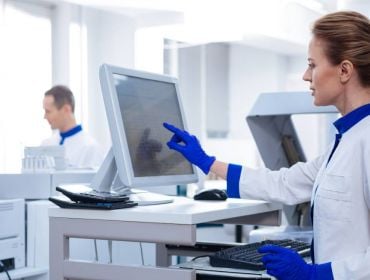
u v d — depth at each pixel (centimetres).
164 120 176
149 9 399
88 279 150
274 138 236
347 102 144
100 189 161
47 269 217
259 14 409
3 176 220
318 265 134
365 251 136
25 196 226
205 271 141
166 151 175
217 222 185
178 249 194
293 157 239
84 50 496
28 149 267
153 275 141
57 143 401
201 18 390
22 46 464
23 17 464
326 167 146
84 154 391
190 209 147
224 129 701
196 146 170
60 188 156
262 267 139
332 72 140
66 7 487
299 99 217
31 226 221
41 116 480
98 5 408
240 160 636
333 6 436
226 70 702
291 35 446
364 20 140
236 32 409
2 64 447
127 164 152
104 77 154
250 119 226
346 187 138
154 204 161
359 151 138
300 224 238
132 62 451
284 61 679
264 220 186
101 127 511
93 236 149
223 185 409
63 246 153
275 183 170
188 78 635
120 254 221
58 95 396
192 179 185
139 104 165
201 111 659
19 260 217
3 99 450
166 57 434
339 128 147
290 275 132
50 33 490
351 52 137
